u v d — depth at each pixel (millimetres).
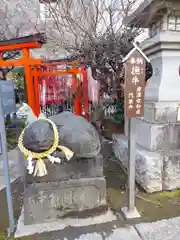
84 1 5566
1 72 7898
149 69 4582
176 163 2984
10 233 2234
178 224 2305
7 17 6605
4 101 2336
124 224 2322
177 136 3131
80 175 2434
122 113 5332
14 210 2678
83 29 4969
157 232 2184
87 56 4992
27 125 2529
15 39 4578
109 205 2713
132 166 2375
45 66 6742
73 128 2549
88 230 2238
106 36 5293
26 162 2381
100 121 5980
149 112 3254
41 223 2381
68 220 2422
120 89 5246
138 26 4148
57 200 2396
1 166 4168
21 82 11312
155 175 2918
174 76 3270
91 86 6836
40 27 6309
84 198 2449
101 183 2459
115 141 4488
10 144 5750
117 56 4812
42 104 7910
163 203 2732
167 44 3062
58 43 5422
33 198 2342
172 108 3135
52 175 2377
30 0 6176
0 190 3225
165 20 3234
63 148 2346
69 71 7027
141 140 3422
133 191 2438
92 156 2420
